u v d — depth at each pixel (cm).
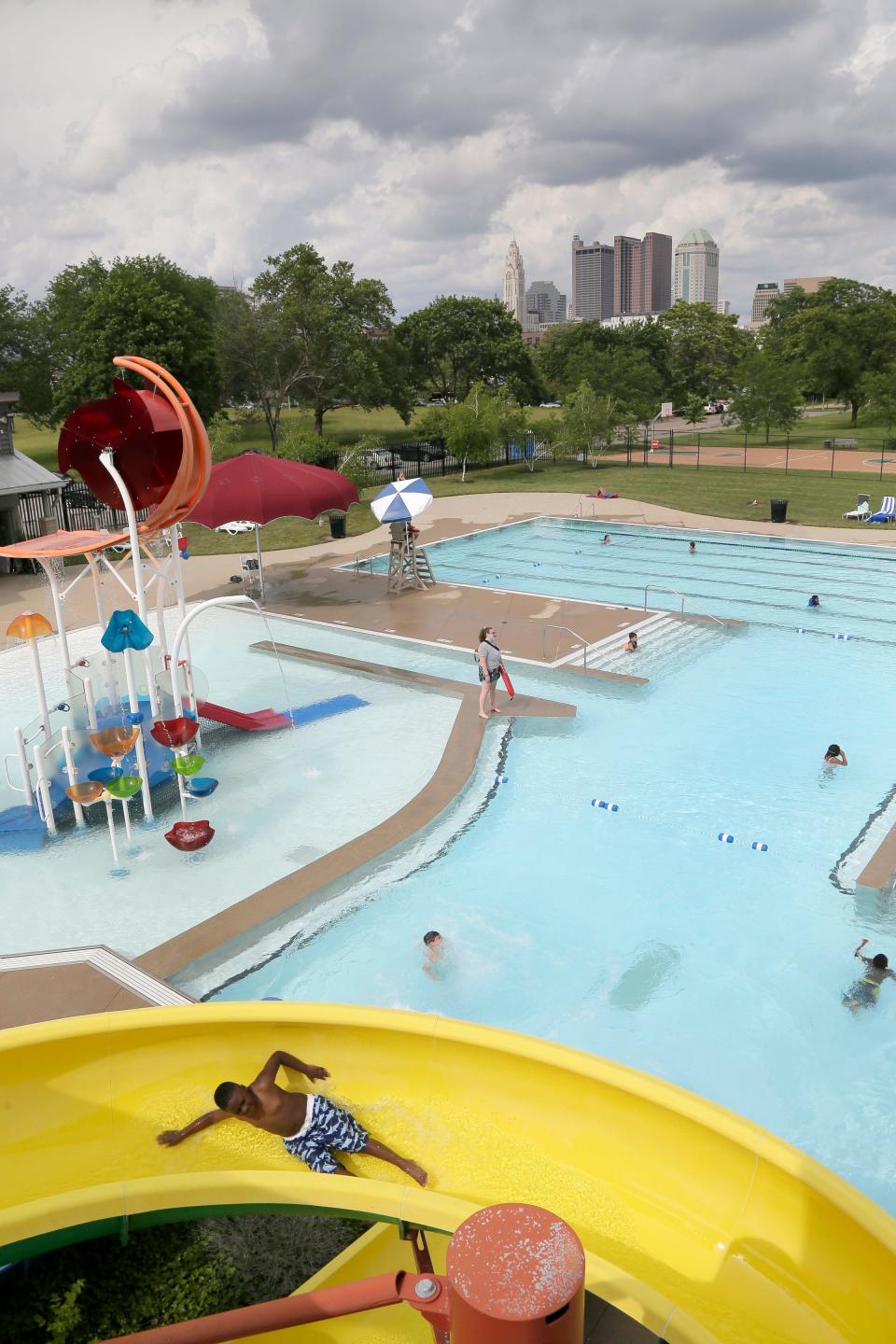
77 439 1098
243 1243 489
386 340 6175
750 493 3566
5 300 5316
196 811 1170
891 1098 730
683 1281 386
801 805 1178
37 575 2433
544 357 8588
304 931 934
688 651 1773
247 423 7056
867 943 914
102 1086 486
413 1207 390
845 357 6588
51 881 1013
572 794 1220
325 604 2106
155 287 4375
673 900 988
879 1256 358
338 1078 493
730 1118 413
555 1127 458
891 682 1598
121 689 1202
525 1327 250
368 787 1228
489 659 1410
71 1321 444
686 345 8381
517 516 3181
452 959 897
